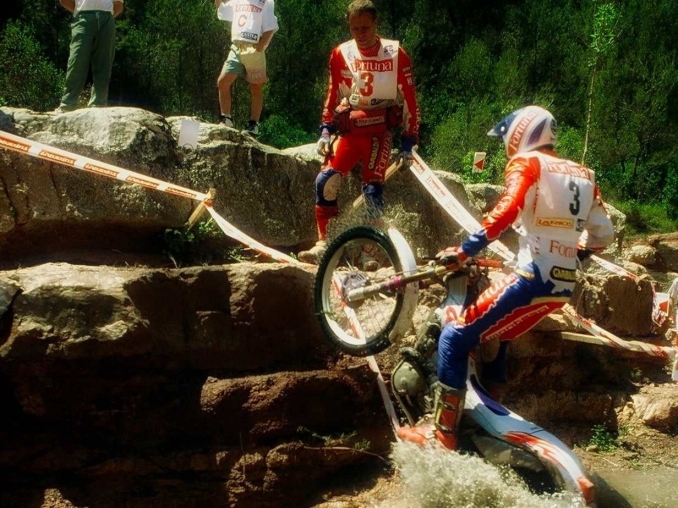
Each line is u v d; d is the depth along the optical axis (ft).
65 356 14.93
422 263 24.07
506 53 64.75
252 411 16.17
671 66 64.64
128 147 19.45
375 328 17.78
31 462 15.31
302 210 22.66
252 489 15.97
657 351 21.67
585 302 23.91
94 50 23.29
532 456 15.43
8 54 38.70
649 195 66.44
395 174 24.40
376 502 16.22
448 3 74.59
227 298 16.81
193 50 48.24
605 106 63.46
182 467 15.83
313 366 17.47
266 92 49.47
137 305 15.70
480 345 17.06
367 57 19.65
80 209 18.52
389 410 17.26
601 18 49.14
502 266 15.97
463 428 16.37
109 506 15.30
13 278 15.39
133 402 15.85
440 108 60.70
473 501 15.12
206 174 20.79
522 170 15.10
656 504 17.51
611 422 22.00
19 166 17.84
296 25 55.16
